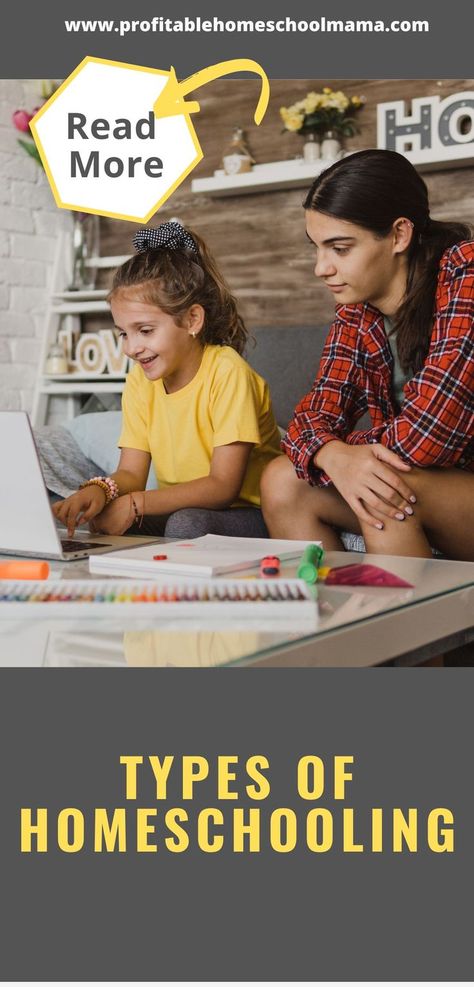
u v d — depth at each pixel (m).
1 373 3.38
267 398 1.99
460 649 1.34
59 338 3.49
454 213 2.78
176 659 0.75
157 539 1.42
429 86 2.81
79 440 2.51
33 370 3.50
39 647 0.80
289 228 3.08
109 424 2.52
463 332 1.44
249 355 2.62
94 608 0.92
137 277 1.78
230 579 1.00
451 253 1.51
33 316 3.49
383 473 1.39
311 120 2.87
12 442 1.17
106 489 1.64
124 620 0.89
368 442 1.55
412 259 1.54
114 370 3.33
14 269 3.41
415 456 1.41
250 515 1.82
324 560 1.21
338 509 1.61
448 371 1.43
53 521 1.20
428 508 1.43
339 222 1.49
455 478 1.44
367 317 1.66
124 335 1.84
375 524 1.41
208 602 0.91
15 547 1.26
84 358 3.41
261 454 1.98
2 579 1.04
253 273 3.16
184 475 1.94
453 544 1.49
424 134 2.72
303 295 3.07
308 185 3.01
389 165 1.49
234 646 0.78
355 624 0.87
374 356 1.67
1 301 3.37
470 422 1.44
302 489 1.60
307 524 1.62
